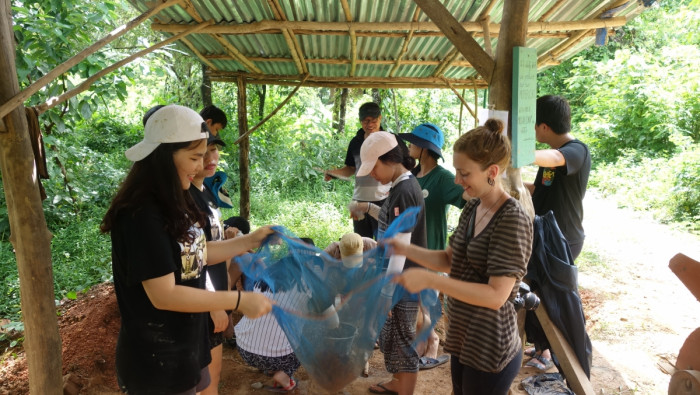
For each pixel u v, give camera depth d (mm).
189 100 11859
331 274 2594
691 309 5359
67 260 6504
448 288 2188
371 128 5176
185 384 2266
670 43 15781
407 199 3154
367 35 4734
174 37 4043
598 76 15430
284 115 11820
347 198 9914
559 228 3604
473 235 2418
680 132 11906
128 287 2119
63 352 4090
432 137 4039
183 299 2037
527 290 3102
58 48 6070
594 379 3982
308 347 2521
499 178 2334
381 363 4289
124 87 6699
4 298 5484
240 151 6598
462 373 2568
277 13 4289
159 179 2006
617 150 13273
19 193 2723
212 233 3053
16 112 2658
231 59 5719
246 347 3635
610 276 6414
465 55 3363
